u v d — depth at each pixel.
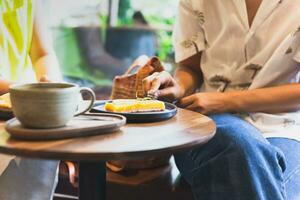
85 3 2.27
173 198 1.25
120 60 2.32
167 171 1.38
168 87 1.20
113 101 0.99
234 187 0.96
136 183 1.28
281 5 1.24
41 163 1.16
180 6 1.45
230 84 1.34
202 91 1.48
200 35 1.42
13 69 1.43
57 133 0.72
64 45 2.32
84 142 0.72
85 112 0.86
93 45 2.32
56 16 2.29
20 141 0.70
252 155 0.96
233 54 1.32
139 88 1.29
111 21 2.28
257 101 1.19
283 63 1.23
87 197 0.86
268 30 1.26
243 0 1.28
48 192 1.18
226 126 1.02
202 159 1.04
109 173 1.36
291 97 1.20
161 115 0.91
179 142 0.73
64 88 0.76
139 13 2.26
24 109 0.71
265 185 0.95
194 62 1.48
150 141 0.73
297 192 1.06
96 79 2.33
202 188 1.04
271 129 1.24
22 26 1.44
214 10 1.35
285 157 1.12
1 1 1.39
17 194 1.11
